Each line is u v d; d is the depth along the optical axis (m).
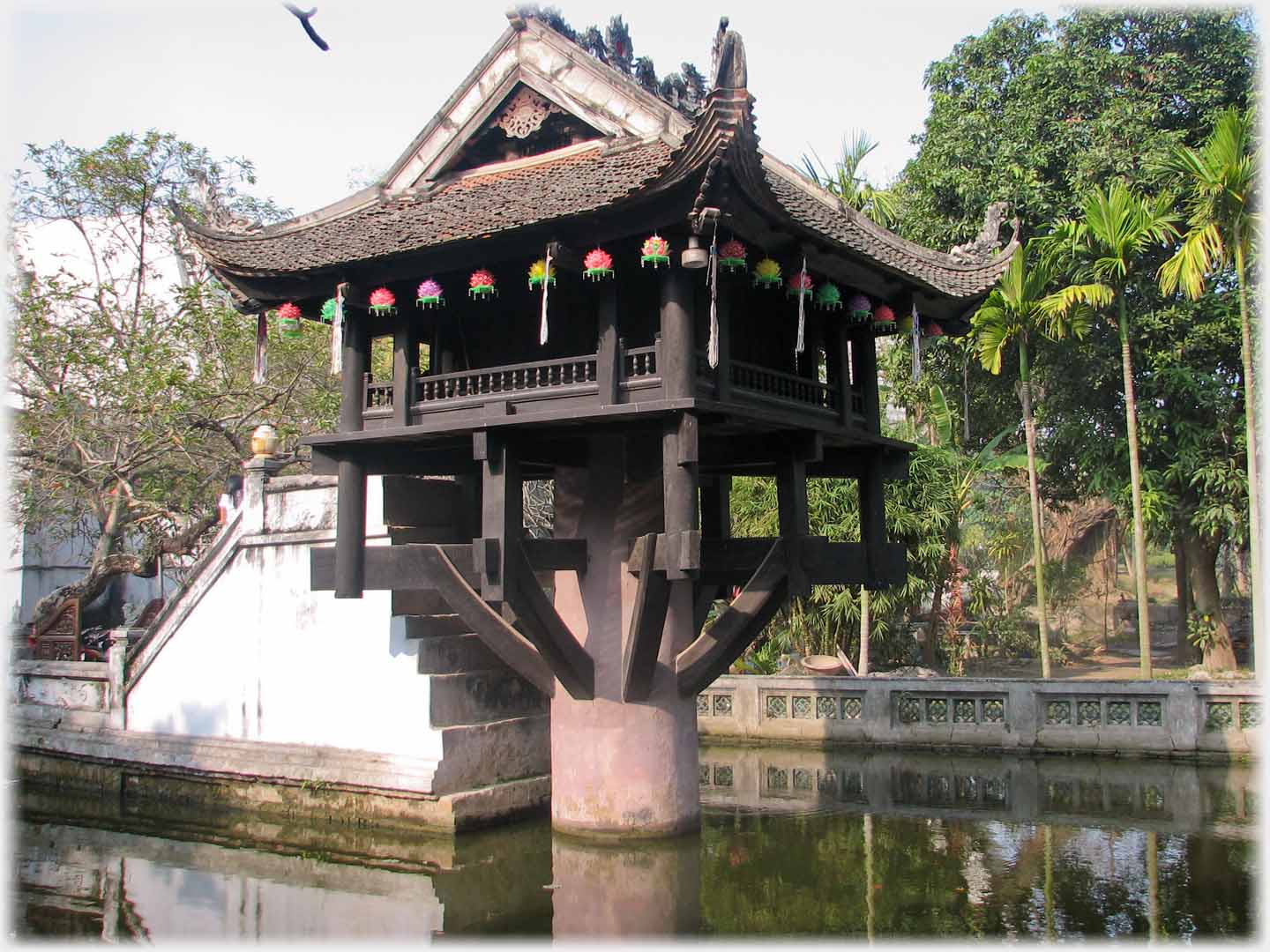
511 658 10.95
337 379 20.89
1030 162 22.53
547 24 10.88
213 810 13.95
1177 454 22.19
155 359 18.00
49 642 17.30
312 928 9.23
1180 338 21.83
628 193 8.60
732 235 9.05
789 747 17.81
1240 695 15.75
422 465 11.86
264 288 11.08
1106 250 18.55
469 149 11.66
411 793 12.28
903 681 17.38
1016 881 9.78
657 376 9.19
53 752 15.74
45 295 18.16
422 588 10.57
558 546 10.69
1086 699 16.48
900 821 12.33
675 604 11.10
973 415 26.44
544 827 12.59
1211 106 22.88
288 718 13.70
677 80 12.45
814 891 9.57
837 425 11.11
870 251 10.73
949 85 25.72
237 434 19.25
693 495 9.12
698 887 9.73
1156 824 11.98
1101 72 23.11
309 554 13.52
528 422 9.34
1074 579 31.05
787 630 22.20
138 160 19.62
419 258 10.01
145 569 18.41
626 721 10.79
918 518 20.78
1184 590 27.53
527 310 10.91
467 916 9.43
